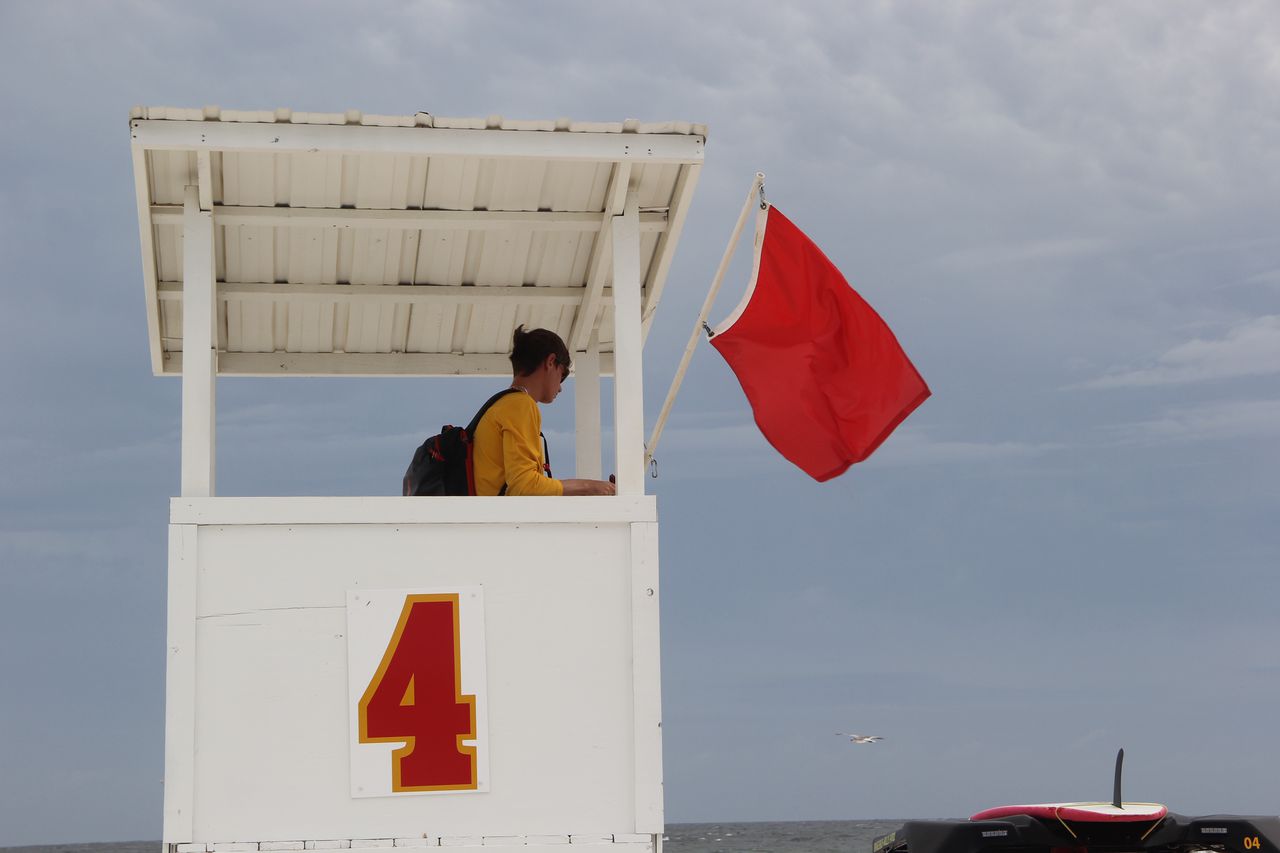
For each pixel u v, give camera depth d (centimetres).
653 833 528
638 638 542
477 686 531
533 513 546
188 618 520
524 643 537
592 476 762
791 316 696
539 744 530
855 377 691
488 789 524
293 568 529
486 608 537
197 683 516
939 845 549
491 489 577
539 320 775
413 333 784
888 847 608
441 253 694
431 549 538
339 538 533
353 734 521
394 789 519
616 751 534
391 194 616
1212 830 541
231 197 607
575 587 544
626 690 539
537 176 608
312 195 611
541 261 708
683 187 598
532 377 605
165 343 748
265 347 789
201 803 509
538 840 523
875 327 694
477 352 816
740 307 695
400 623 530
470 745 526
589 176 609
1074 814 548
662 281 655
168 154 562
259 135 548
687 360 698
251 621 523
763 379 691
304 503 534
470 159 588
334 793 516
